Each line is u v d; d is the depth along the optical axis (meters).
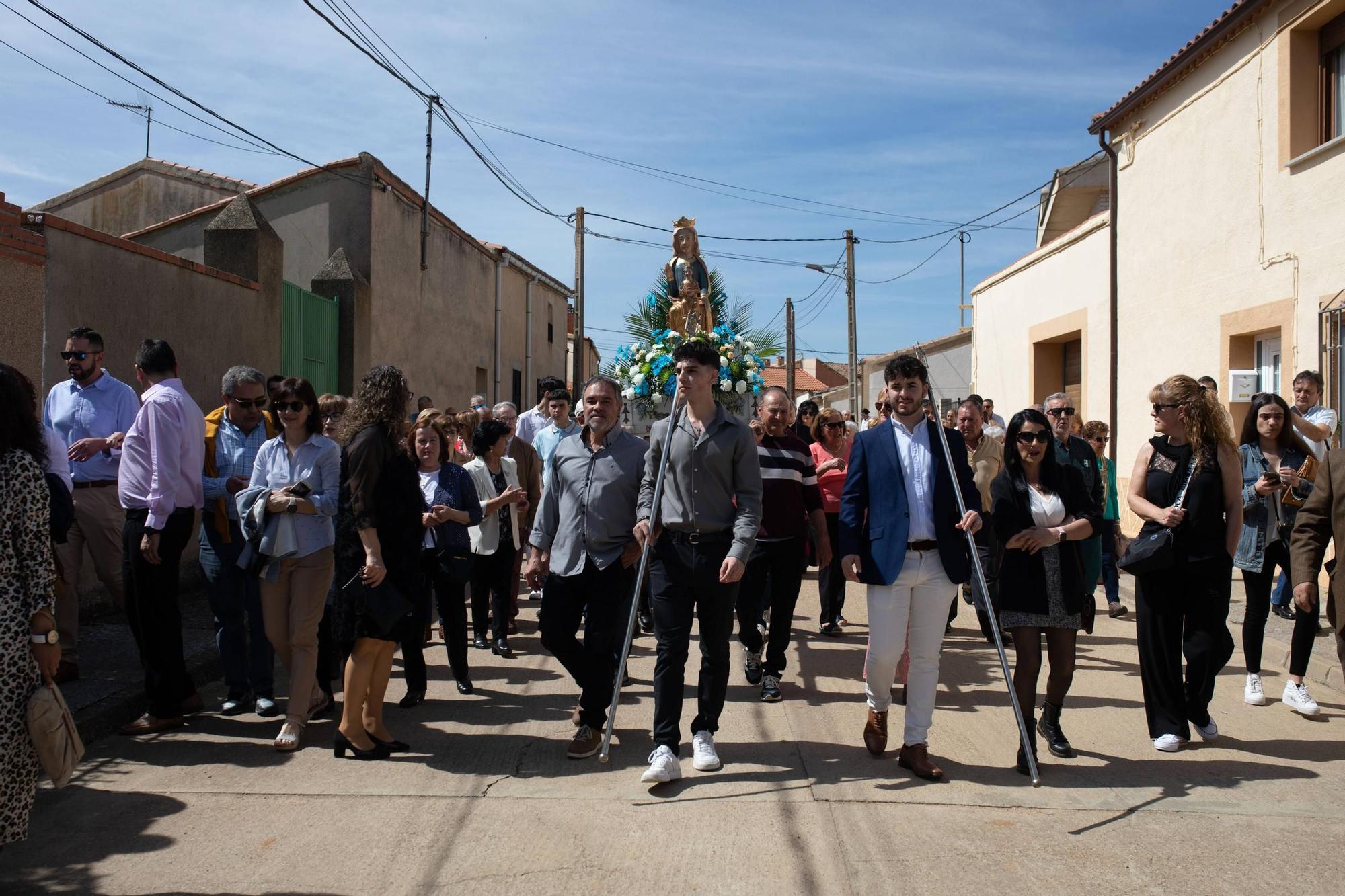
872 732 4.99
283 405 5.23
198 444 5.45
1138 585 5.18
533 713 5.79
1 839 3.20
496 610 7.21
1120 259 13.26
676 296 11.08
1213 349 11.15
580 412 8.68
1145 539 5.06
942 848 3.86
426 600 5.79
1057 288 15.49
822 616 8.06
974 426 7.57
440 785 4.55
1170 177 12.03
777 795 4.41
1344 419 9.10
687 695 6.13
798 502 6.07
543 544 5.27
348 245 13.16
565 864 3.70
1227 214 10.86
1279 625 7.93
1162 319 12.22
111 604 7.60
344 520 4.87
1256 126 10.38
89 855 3.79
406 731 5.43
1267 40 10.18
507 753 5.04
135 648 6.55
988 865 3.71
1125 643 7.77
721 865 3.70
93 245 7.58
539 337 24.22
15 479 3.25
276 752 5.03
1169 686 5.09
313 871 3.65
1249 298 10.50
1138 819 4.16
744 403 10.73
